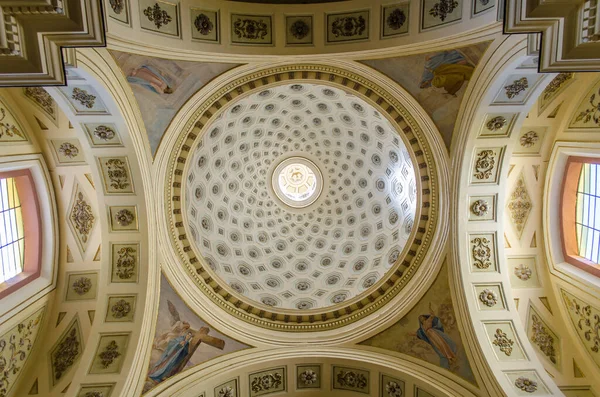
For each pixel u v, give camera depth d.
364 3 12.26
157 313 13.61
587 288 12.80
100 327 13.08
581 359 13.34
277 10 12.47
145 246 13.49
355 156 19.98
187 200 16.23
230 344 14.61
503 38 10.53
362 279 18.02
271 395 14.71
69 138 13.12
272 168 20.53
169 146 13.40
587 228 13.90
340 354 14.55
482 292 13.73
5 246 12.86
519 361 12.70
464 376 13.02
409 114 13.48
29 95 11.99
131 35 10.70
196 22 12.00
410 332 14.30
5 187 12.96
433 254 14.31
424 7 11.75
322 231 20.62
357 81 13.39
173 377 13.29
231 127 17.56
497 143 12.81
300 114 18.95
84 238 14.20
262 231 20.27
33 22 6.52
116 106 11.24
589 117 12.57
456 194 13.55
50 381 12.88
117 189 13.03
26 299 12.59
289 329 15.38
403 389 13.84
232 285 17.02
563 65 7.01
